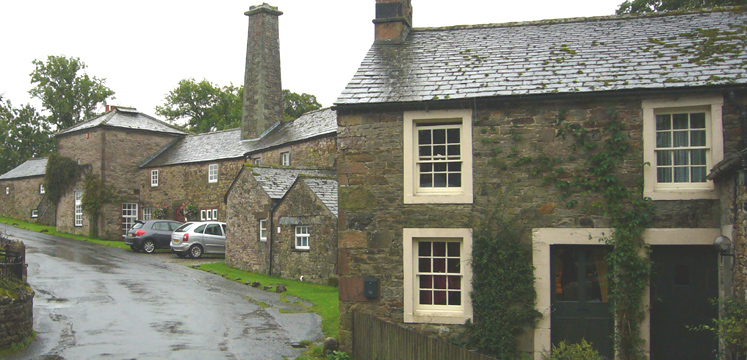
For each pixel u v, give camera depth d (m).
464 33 13.95
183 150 38.75
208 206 35.19
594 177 10.45
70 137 39.62
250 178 23.47
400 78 11.82
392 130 11.09
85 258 24.88
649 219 10.19
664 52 11.41
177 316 13.88
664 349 10.33
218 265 24.27
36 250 26.98
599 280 10.60
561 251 10.73
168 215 37.28
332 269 19.30
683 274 10.32
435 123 11.20
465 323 10.63
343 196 11.19
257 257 22.78
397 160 11.04
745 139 9.84
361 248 11.07
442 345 8.04
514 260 10.52
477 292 10.59
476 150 10.81
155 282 18.91
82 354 10.45
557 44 12.58
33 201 45.09
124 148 38.38
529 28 13.77
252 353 10.83
